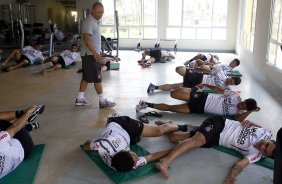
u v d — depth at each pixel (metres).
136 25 11.84
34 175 2.57
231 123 2.98
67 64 7.46
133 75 6.62
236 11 10.94
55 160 2.85
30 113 3.04
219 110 3.83
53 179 2.54
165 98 4.80
